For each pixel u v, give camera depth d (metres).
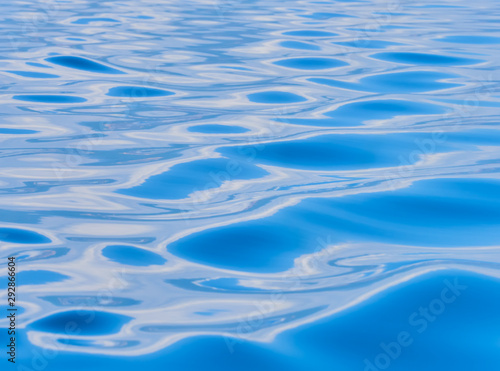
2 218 3.24
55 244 2.99
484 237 3.11
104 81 6.07
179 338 2.31
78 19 9.09
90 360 2.19
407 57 6.96
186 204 3.45
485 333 2.38
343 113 5.09
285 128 4.72
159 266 2.81
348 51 7.27
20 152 4.19
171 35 8.09
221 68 6.56
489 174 3.86
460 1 11.30
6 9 9.80
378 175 3.87
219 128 4.72
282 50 7.34
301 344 2.30
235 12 9.93
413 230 3.19
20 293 2.57
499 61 6.74
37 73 6.30
